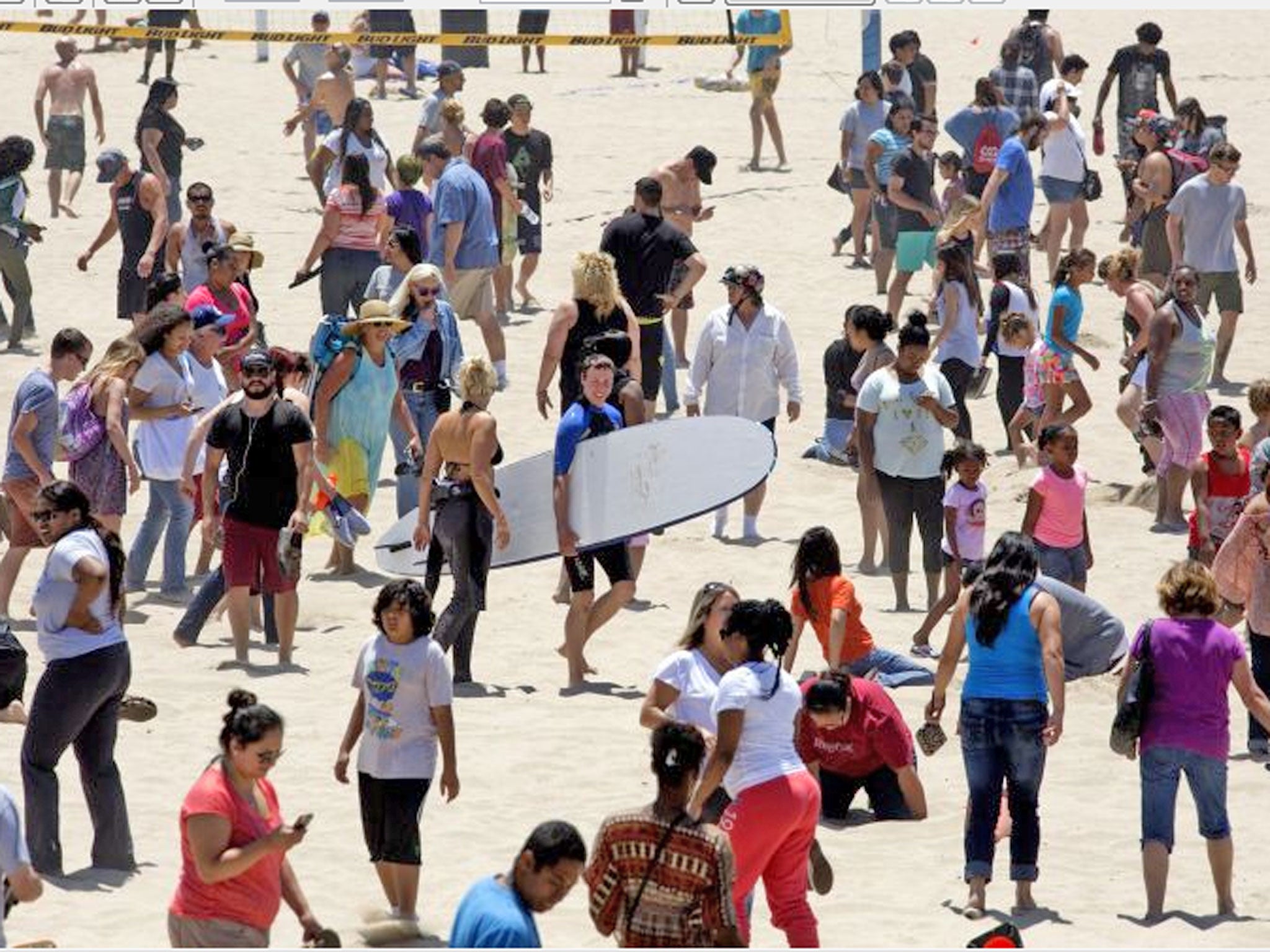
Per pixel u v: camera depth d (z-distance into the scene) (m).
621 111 106.38
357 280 62.06
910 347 46.03
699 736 24.88
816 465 57.81
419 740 30.05
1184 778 38.19
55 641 31.62
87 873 32.22
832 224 84.94
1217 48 120.94
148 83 109.00
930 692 41.16
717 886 24.67
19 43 117.88
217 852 25.69
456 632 41.00
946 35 125.31
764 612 28.61
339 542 48.94
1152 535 52.81
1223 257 64.94
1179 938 30.62
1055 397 55.25
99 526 32.19
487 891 23.61
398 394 48.31
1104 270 56.44
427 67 113.62
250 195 87.69
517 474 43.59
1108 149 99.81
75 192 84.50
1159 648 31.52
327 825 34.31
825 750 35.28
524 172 72.12
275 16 123.25
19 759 36.88
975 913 31.17
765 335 51.47
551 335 47.97
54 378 44.00
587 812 35.06
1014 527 52.53
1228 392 64.75
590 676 42.56
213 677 41.31
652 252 54.47
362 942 29.67
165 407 46.09
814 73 117.25
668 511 41.09
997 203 70.25
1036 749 31.33
